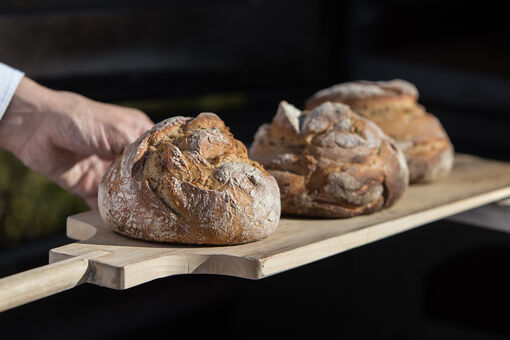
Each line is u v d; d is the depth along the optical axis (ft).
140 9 5.91
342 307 6.33
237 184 4.02
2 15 5.53
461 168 5.28
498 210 4.84
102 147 4.65
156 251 3.94
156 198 3.99
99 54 5.88
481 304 5.94
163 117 6.10
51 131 4.66
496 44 6.97
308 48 6.70
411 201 4.70
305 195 4.39
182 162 4.02
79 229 4.28
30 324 5.77
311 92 6.77
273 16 6.42
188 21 6.11
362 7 6.55
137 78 6.04
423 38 6.89
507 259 6.03
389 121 4.96
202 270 3.95
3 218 5.84
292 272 6.37
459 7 6.81
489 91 6.04
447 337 5.98
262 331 6.40
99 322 5.93
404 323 6.16
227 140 4.14
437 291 6.06
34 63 5.70
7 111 4.67
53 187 5.93
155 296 6.18
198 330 6.29
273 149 4.53
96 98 5.81
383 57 6.58
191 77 6.24
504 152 6.05
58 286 3.71
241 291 6.41
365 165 4.43
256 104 6.51
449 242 6.15
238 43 6.35
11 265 5.61
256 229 4.03
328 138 4.48
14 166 5.84
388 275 6.24
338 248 4.19
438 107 6.37
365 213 4.47
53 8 5.68
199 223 3.97
